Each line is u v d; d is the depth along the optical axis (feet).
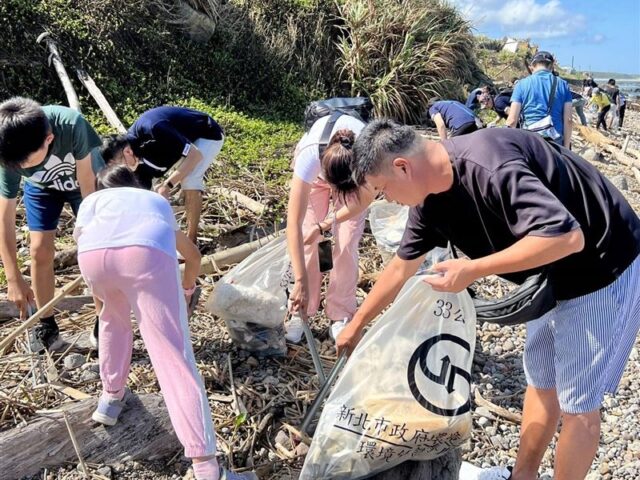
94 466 8.67
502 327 14.17
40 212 10.48
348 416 8.27
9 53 21.84
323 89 33.96
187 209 14.76
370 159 6.94
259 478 9.00
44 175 10.00
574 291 7.53
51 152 9.51
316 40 34.40
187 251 9.21
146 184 10.32
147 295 7.61
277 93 31.45
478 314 7.84
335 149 10.00
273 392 10.67
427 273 9.06
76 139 9.80
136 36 26.00
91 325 12.09
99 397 9.34
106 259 7.61
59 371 10.48
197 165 13.89
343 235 11.72
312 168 10.41
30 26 22.62
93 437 8.73
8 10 22.21
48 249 10.66
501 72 64.23
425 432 8.27
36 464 8.41
